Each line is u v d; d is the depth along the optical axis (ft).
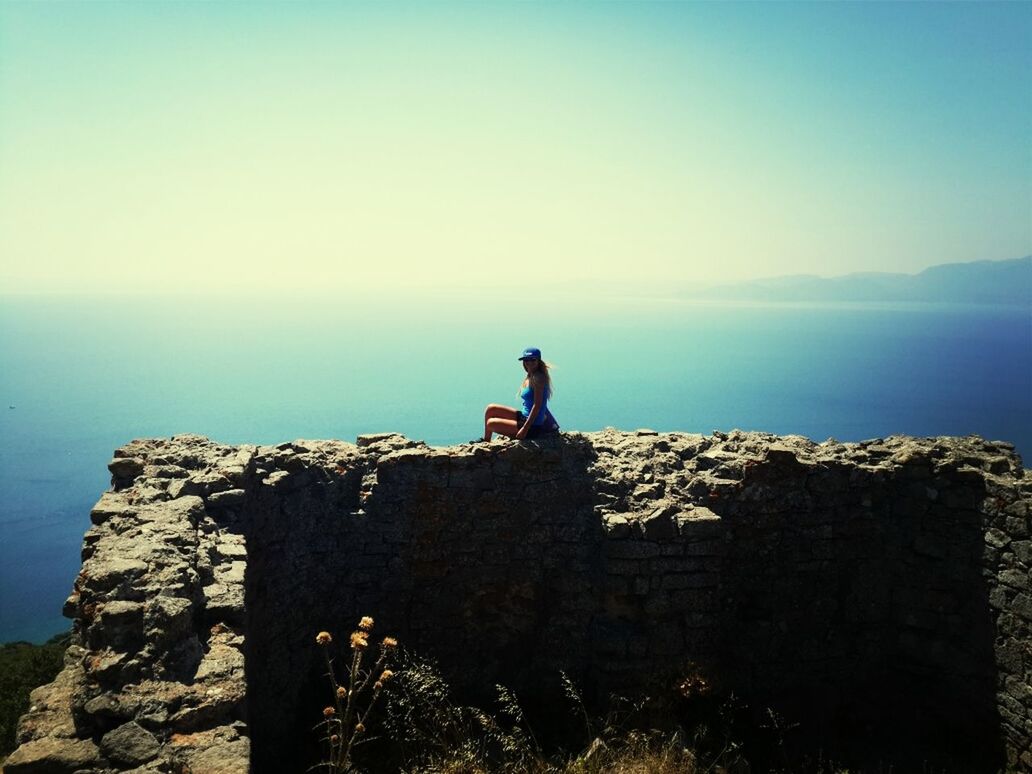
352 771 25.12
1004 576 29.91
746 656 32.53
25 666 54.60
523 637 33.04
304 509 30.32
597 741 24.56
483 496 32.55
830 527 33.24
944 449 33.73
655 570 30.78
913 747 31.40
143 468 27.40
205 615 18.24
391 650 31.42
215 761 12.96
